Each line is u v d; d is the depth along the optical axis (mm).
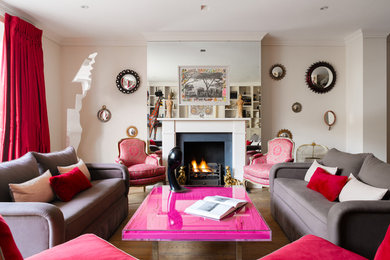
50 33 4035
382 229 1402
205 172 4250
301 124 4500
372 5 3186
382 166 1913
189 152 4414
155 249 1649
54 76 4238
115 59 4457
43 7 3189
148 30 4020
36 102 3482
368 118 4086
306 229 1859
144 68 4473
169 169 2480
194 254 1991
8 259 853
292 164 2797
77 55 4434
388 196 1653
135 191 3953
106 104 4465
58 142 4352
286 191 2363
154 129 4250
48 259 1145
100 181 2686
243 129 4105
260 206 3166
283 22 3723
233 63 4195
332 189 2025
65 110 4430
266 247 2094
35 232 1457
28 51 3348
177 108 4230
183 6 3188
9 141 3084
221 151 4410
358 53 4176
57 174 2398
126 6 3180
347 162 2342
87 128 4445
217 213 1774
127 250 2059
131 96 4473
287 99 4500
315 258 1146
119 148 3867
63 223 1525
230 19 3600
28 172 2014
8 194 1777
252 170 3566
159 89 4230
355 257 1153
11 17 3129
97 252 1213
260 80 4191
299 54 4488
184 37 4164
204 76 4211
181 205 2043
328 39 4438
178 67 4199
